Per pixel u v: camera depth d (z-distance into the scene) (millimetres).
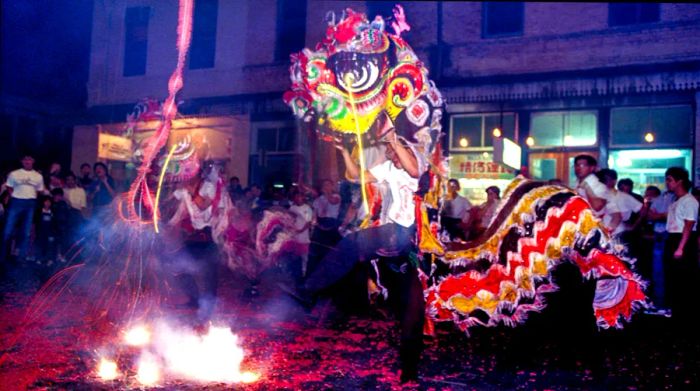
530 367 4031
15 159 14562
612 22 11516
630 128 11039
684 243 6629
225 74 13930
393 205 3584
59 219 10258
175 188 4898
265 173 13617
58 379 3512
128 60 14328
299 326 5430
